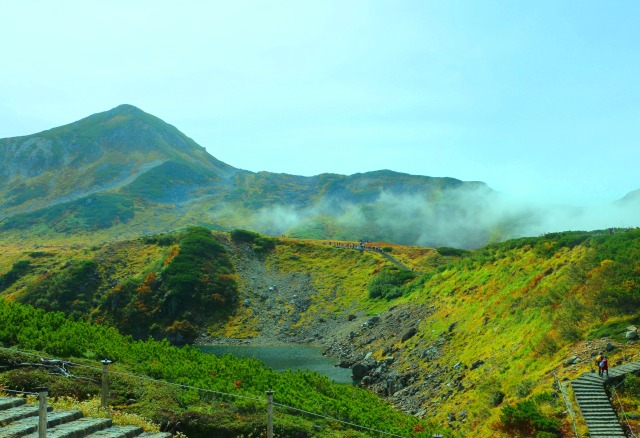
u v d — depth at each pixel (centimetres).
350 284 11719
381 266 12075
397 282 10750
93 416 1750
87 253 13388
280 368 7162
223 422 2297
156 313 10694
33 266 12781
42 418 1168
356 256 13162
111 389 2380
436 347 5884
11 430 1380
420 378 5400
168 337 10056
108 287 11438
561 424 2906
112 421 1759
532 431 2933
